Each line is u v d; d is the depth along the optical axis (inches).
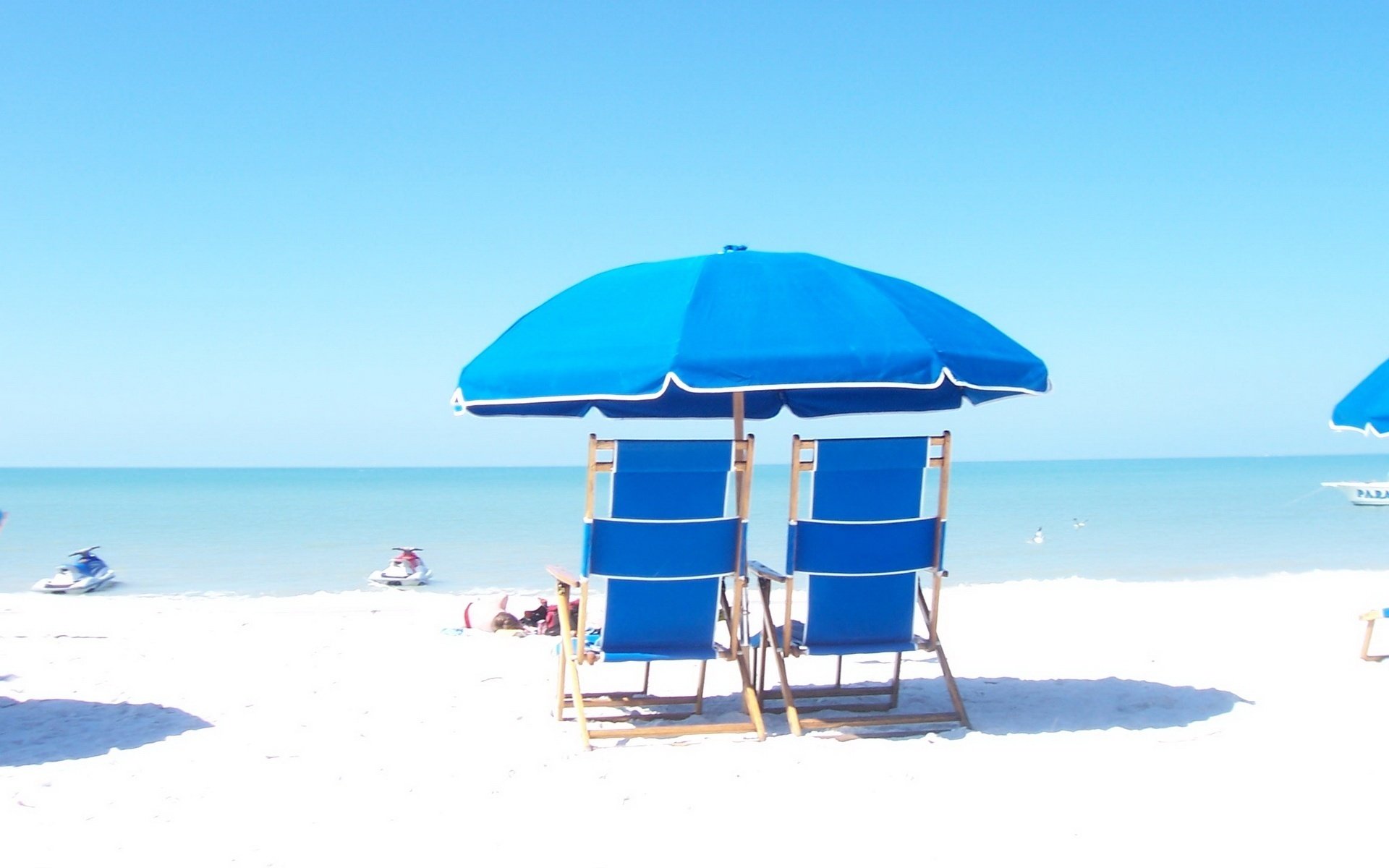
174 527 1106.1
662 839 124.8
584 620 165.5
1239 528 1003.3
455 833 127.4
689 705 200.2
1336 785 142.7
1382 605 353.1
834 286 165.9
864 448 165.5
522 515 1336.1
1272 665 239.0
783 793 141.1
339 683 221.1
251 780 149.4
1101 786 143.3
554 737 173.2
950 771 150.2
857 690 205.8
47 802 140.0
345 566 707.4
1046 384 169.9
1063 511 1312.7
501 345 171.5
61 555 805.2
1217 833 125.3
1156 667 239.0
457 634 293.6
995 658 255.6
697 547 164.4
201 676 229.9
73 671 235.9
